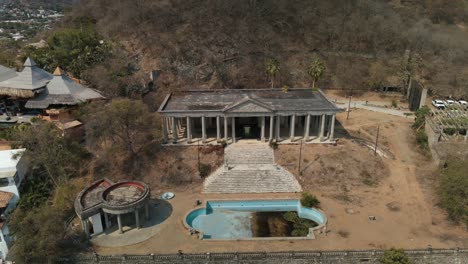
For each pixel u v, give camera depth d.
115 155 73.19
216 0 125.06
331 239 53.84
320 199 64.19
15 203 60.19
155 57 111.25
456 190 58.78
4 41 148.38
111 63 104.19
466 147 74.00
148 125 79.94
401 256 46.66
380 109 102.38
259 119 84.31
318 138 78.19
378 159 73.31
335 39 131.88
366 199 64.44
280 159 71.94
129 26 117.50
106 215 55.66
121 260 48.81
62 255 49.41
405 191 66.50
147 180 69.44
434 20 149.62
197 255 48.91
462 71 119.94
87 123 75.12
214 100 80.94
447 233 55.88
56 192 61.66
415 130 85.75
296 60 124.06
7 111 90.44
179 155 72.88
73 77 102.00
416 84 103.75
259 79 116.00
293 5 135.38
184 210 61.44
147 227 57.00
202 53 113.94
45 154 63.59
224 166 70.12
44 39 136.88
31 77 90.31
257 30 124.81
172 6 122.50
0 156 62.44
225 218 60.59
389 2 159.50
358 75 120.88
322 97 82.00
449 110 89.06
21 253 47.31
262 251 50.31
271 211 62.50
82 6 137.25
